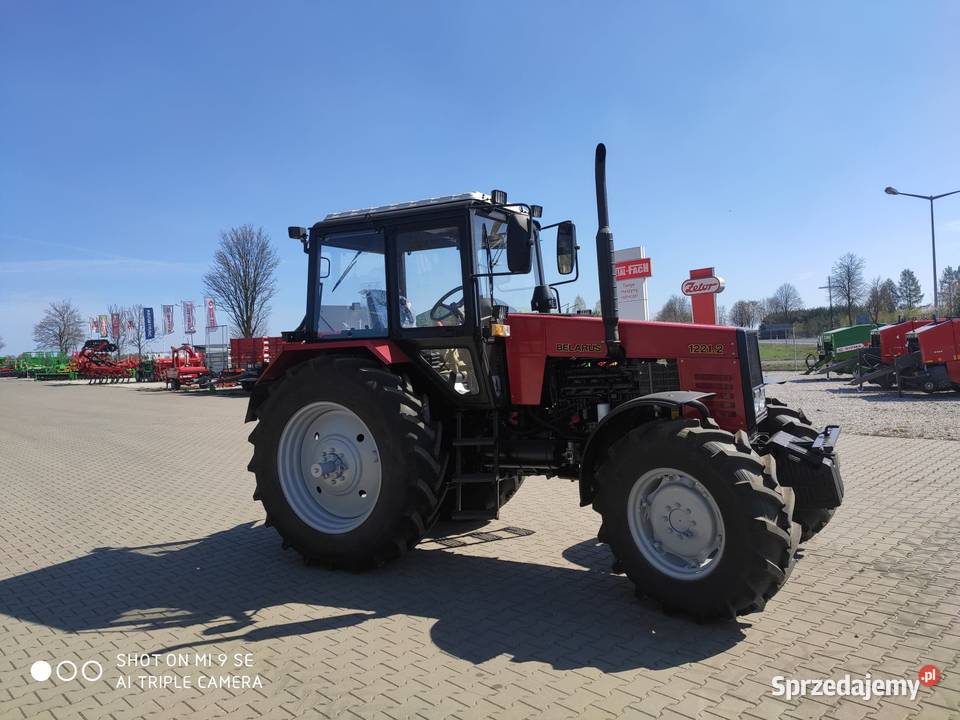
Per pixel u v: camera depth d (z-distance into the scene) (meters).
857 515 5.38
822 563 4.31
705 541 3.52
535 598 3.96
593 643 3.33
